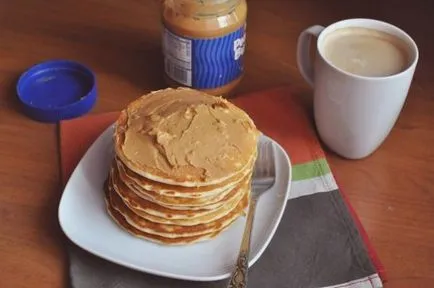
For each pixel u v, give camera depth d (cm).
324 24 91
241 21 75
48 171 71
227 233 63
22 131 75
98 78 82
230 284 58
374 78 65
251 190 67
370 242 65
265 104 79
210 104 66
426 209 68
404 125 77
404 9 93
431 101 80
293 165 72
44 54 86
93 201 66
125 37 89
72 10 93
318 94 71
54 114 76
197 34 73
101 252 61
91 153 69
